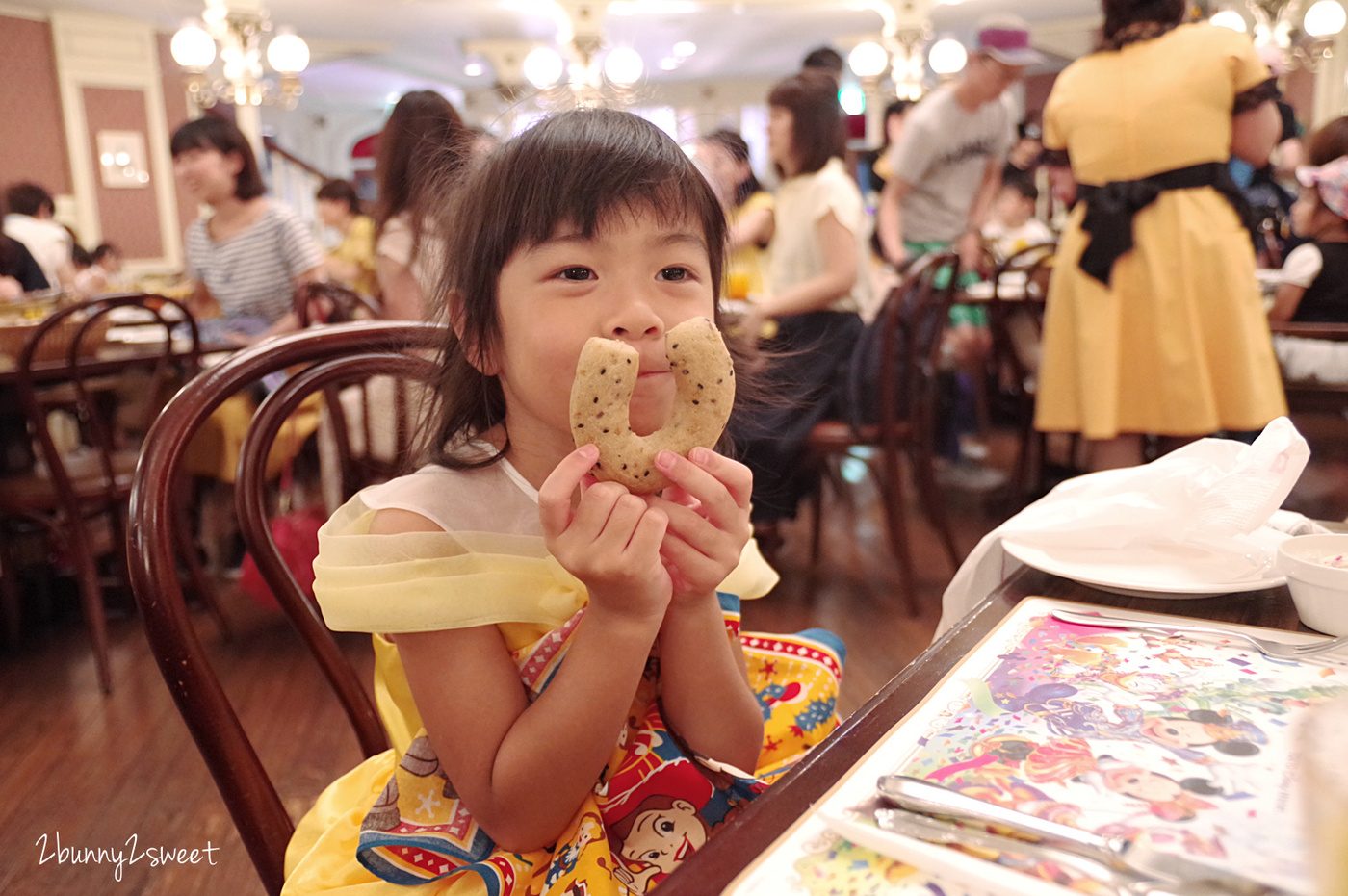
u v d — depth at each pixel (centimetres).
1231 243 206
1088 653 56
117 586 286
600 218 61
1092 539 73
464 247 70
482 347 69
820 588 271
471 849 66
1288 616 63
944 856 36
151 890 144
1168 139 205
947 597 83
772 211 334
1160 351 211
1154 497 71
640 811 66
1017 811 39
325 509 204
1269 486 68
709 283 67
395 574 65
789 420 239
